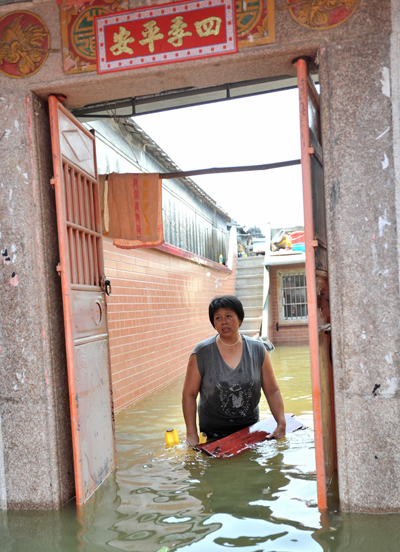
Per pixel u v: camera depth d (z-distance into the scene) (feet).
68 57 9.40
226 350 12.91
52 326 9.71
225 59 8.89
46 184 9.88
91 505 9.41
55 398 9.66
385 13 8.44
